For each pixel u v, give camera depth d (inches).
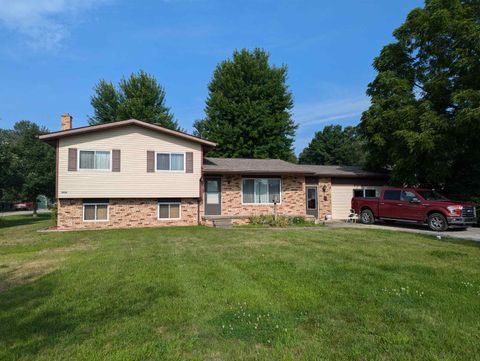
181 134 685.9
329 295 202.8
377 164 832.3
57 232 578.9
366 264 288.0
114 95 1485.0
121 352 133.3
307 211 812.0
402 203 634.2
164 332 153.1
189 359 128.6
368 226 648.4
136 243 428.5
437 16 638.5
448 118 642.8
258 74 1298.0
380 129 743.1
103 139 652.7
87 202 651.5
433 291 207.9
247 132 1285.7
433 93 661.3
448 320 164.2
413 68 740.0
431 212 585.0
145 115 1411.2
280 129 1316.4
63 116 747.4
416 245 393.7
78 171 637.3
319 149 1846.7
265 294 205.6
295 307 182.5
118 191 657.0
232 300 195.2
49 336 150.0
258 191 762.8
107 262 306.2
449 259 308.0
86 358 129.6
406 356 129.7
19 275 263.1
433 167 652.1
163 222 691.4
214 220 687.1
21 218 1181.1
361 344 139.7
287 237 470.6
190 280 239.9
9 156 892.0
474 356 129.7
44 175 1280.8
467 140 627.2
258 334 149.6
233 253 346.6
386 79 728.3
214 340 144.6
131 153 667.4
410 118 662.5
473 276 244.5
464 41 613.3
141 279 244.1
